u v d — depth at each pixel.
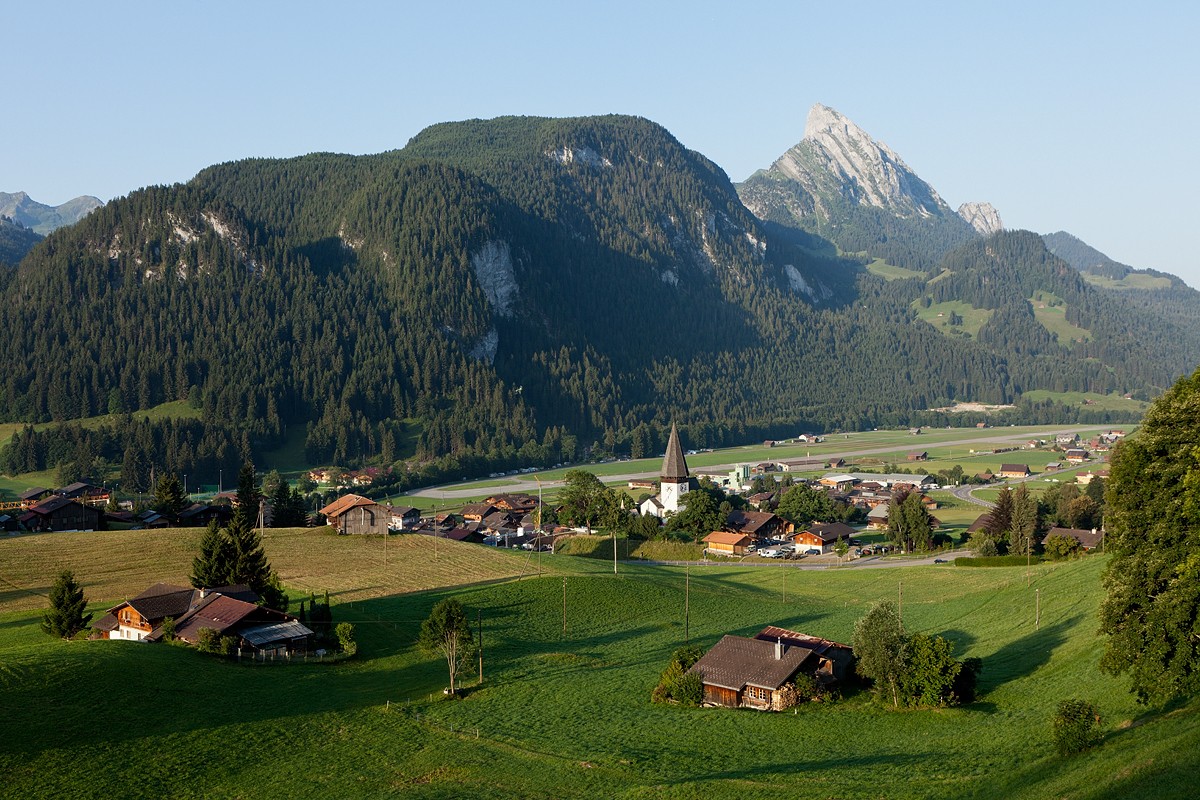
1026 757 57.06
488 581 130.12
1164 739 48.78
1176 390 63.22
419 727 74.25
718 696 80.44
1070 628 89.06
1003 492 166.50
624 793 59.38
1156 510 58.81
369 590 122.75
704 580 146.25
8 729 66.81
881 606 79.44
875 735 68.88
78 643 87.25
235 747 68.50
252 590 104.50
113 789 61.00
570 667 93.88
